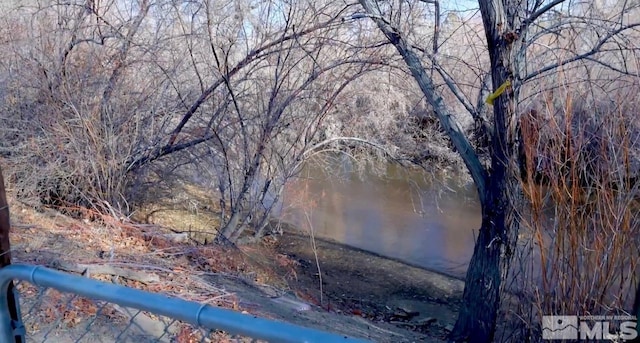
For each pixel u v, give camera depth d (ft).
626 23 16.37
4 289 5.88
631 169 11.52
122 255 17.26
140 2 25.32
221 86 25.30
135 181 25.66
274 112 24.79
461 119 21.08
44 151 22.03
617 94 12.30
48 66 22.85
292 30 24.07
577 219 11.97
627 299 11.34
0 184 5.78
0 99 22.52
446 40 20.12
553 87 13.15
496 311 16.48
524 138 13.01
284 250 30.04
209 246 23.12
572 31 16.11
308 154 27.37
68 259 15.26
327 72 24.93
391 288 26.61
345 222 35.70
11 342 5.99
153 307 5.19
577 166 12.05
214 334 10.66
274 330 4.63
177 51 25.25
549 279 12.46
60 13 24.49
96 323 10.93
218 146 26.16
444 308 24.48
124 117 24.18
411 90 28.73
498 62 15.66
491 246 16.42
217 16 24.76
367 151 33.27
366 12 18.88
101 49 24.70
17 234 16.83
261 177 26.45
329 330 16.33
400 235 34.37
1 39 23.18
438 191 39.45
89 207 22.99
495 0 15.64
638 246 11.46
